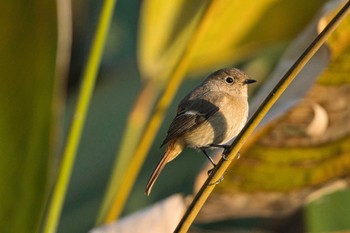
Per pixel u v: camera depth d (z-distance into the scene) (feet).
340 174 33.12
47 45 27.04
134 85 50.85
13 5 26.55
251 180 32.65
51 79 27.22
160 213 29.32
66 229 44.80
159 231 29.04
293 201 34.06
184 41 33.88
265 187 32.91
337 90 31.09
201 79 50.16
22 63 26.96
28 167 27.43
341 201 36.94
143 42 33.78
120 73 53.21
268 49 50.21
